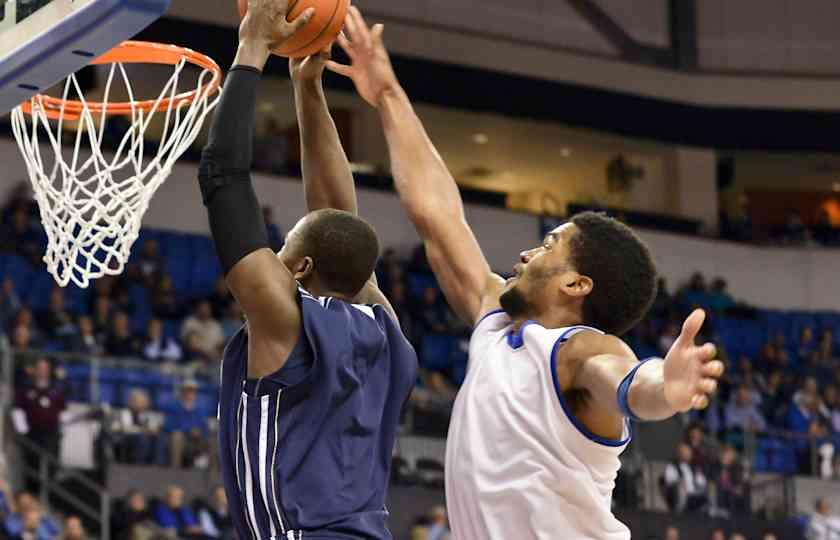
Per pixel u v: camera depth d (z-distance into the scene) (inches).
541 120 906.7
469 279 145.3
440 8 879.1
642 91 938.7
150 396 569.9
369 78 151.3
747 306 896.9
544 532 120.8
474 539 126.1
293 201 792.3
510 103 892.6
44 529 492.4
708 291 900.0
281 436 117.3
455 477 127.7
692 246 925.2
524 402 122.8
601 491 122.3
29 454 530.0
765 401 797.9
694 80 953.5
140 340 616.7
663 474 657.6
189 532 525.0
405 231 821.2
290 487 116.4
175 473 557.0
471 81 879.1
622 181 962.7
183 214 749.9
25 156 156.3
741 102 957.2
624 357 115.8
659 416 104.5
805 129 960.3
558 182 973.8
